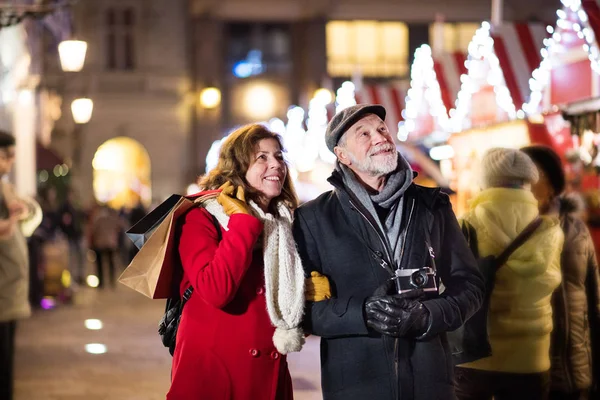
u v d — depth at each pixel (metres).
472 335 4.98
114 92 36.97
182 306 4.27
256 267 4.22
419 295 3.96
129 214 26.53
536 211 5.11
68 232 18.27
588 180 6.85
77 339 11.77
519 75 8.66
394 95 14.22
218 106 38.72
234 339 4.13
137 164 39.38
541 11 35.19
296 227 4.26
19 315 6.32
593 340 5.67
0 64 16.91
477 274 4.20
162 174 37.44
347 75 40.34
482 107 9.59
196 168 37.94
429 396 3.99
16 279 6.30
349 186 4.17
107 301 16.72
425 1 40.00
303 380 8.80
